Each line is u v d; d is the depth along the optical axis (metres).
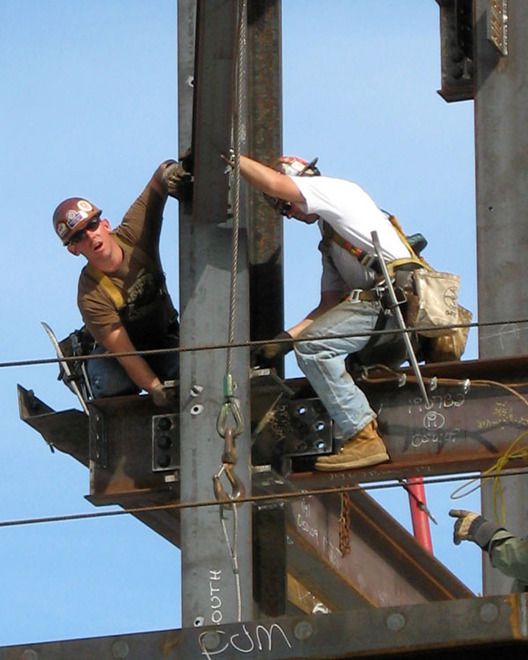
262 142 29.36
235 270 26.83
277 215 29.48
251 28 29.73
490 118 30.27
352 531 31.81
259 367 28.67
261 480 27.56
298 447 28.30
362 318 27.86
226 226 27.66
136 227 28.78
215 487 26.55
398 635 21.97
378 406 28.31
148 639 22.56
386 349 28.33
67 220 28.42
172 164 28.12
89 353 29.28
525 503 29.05
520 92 30.22
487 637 21.69
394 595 33.09
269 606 27.45
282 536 27.59
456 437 27.97
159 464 28.06
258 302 29.17
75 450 29.59
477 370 28.03
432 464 27.97
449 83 32.81
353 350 27.97
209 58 26.00
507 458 26.88
